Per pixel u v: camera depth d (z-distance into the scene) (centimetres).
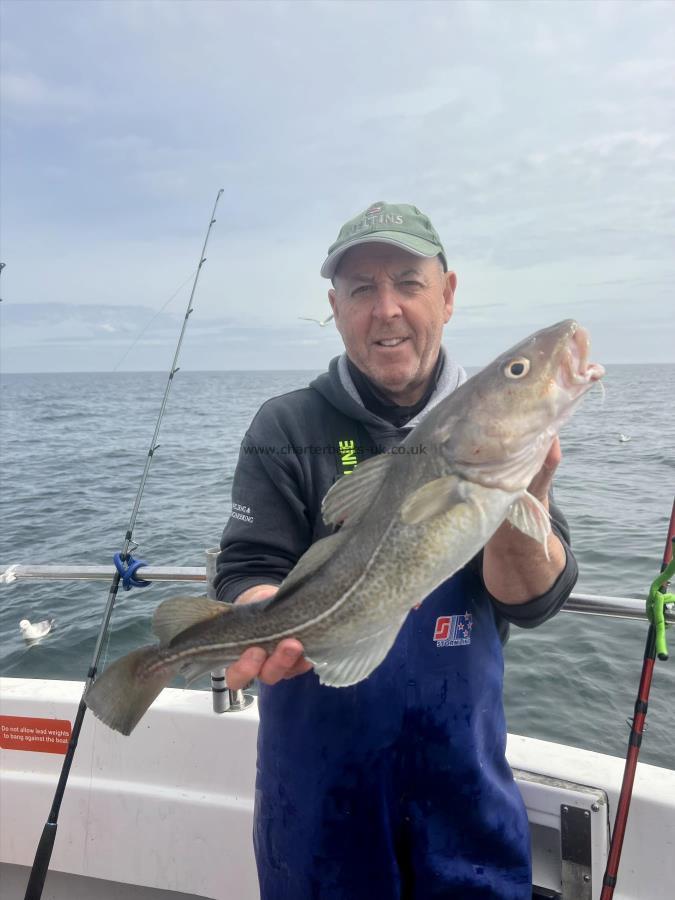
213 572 267
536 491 188
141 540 957
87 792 287
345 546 183
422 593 176
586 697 465
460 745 197
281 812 205
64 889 300
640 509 920
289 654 172
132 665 194
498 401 178
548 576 189
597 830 229
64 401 4909
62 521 1113
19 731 296
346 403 218
